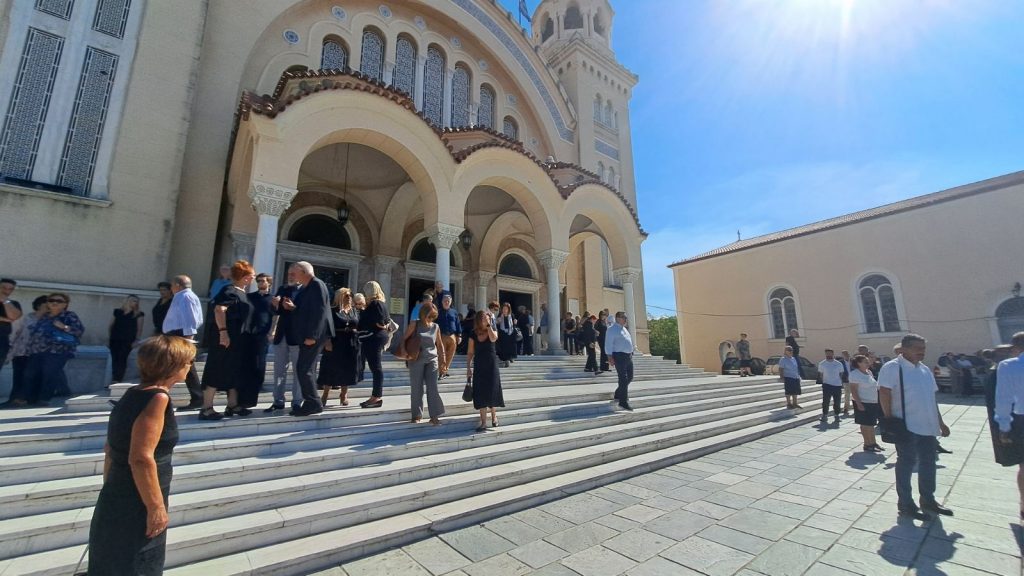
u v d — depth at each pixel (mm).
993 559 3479
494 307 9961
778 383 13734
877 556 3514
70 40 8414
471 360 5844
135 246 8312
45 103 8078
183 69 9320
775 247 24172
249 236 10195
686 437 7141
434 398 5535
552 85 18531
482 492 4535
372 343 5918
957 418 11641
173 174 8883
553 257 12492
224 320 4875
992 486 5605
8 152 7676
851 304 20953
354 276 12961
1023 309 16719
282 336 5340
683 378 13000
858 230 21094
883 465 6281
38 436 3838
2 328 5766
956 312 18031
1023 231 16875
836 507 4594
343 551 3316
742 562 3377
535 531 3891
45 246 7559
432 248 15258
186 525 3279
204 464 3926
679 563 3340
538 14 23969
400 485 4305
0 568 2664
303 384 5043
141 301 8188
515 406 6754
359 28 13656
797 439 8117
